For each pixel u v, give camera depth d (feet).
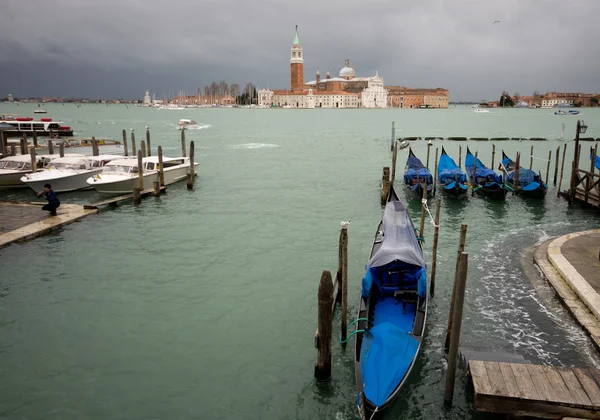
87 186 101.14
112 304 48.34
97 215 81.87
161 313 46.57
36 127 198.49
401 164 149.89
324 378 35.99
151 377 36.73
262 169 139.13
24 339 41.65
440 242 67.31
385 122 420.77
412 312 41.32
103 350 40.16
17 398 34.14
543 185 93.20
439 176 102.63
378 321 40.22
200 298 49.85
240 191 105.40
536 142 225.15
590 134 272.51
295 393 35.14
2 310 46.78
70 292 51.01
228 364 38.42
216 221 79.82
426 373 36.83
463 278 31.27
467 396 34.19
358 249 65.21
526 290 50.44
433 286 49.37
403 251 44.24
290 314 46.47
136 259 61.00
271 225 77.56
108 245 66.33
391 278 44.96
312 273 56.65
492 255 61.57
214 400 34.35
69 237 69.41
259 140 238.48
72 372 37.17
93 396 34.53
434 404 33.63
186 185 111.24
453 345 32.42
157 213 84.43
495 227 75.41
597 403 28.43
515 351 39.19
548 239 67.51
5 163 103.65
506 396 29.17
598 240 59.31
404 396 34.35
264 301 49.19
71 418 32.35
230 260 60.95
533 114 649.20
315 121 438.81
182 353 39.86
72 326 43.93
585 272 49.44
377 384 32.27
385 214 56.08
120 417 32.60
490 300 48.37
